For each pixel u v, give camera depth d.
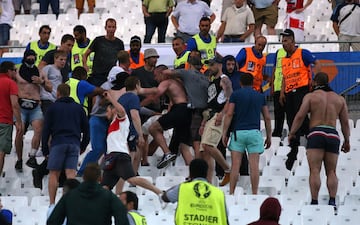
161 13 60.66
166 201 36.28
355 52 56.06
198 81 47.19
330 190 43.94
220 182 47.34
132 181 41.66
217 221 35.69
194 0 59.38
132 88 44.34
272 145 50.59
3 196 46.31
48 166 43.53
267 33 61.50
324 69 56.19
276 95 50.97
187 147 47.84
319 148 43.62
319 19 65.50
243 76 44.97
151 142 49.66
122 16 67.88
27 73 48.81
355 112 55.78
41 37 54.38
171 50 57.25
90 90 46.19
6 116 47.75
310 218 42.34
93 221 33.78
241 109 44.66
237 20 59.22
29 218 43.53
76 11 69.00
